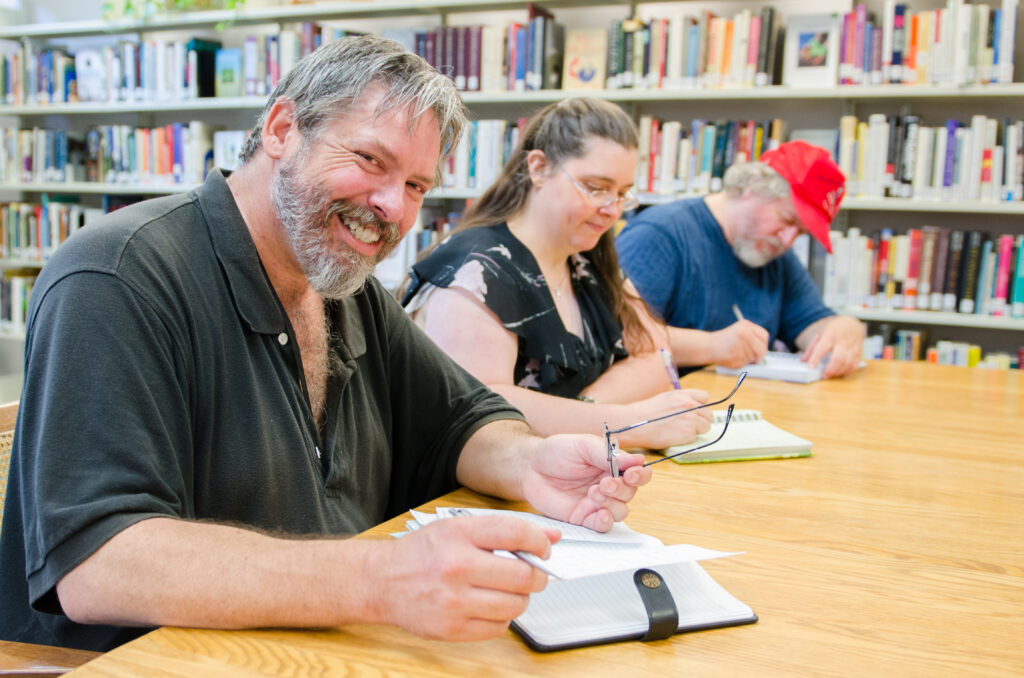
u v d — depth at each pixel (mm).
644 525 1011
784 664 681
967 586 868
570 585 799
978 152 3029
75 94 4484
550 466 974
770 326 2566
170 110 4488
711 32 3287
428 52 3705
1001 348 3305
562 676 645
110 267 813
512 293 1615
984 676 675
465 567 646
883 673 673
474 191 3658
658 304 2379
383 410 1190
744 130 3305
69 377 757
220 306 916
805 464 1334
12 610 877
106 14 4297
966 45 2971
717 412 1630
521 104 3793
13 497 876
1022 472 1331
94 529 704
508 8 3662
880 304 3240
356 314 1149
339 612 671
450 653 673
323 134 926
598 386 1778
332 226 955
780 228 2377
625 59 3414
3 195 4918
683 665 672
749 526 1026
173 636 669
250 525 857
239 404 921
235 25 4219
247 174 1013
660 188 3426
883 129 3135
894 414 1730
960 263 3127
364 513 1123
